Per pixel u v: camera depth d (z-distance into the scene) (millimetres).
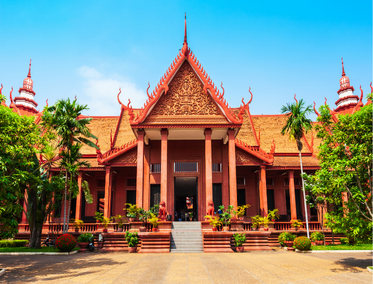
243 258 15367
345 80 42562
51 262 14258
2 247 21469
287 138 33688
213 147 27891
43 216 20672
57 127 20859
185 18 25172
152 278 10133
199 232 20031
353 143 12445
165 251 18000
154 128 23672
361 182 12617
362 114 12383
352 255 17281
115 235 20188
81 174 27797
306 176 22609
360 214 12141
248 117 34625
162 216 21531
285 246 20984
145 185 26781
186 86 24500
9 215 12031
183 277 10297
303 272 11312
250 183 29984
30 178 13312
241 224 22109
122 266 12758
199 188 26953
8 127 11953
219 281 9664
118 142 32719
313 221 27516
